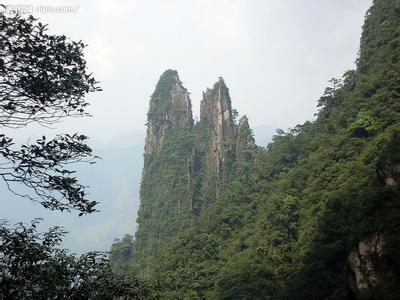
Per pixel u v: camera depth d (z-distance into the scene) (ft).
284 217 218.59
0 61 24.99
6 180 25.11
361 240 108.68
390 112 208.03
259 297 188.44
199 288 221.87
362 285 103.09
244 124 406.21
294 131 348.18
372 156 185.68
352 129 221.66
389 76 226.99
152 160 443.32
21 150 25.08
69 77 27.09
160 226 382.01
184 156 414.41
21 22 25.12
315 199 211.61
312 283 152.66
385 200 113.80
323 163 228.84
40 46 25.85
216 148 396.37
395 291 88.84
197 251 255.91
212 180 383.45
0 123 25.30
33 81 25.71
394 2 274.36
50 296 23.62
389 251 95.91
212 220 281.33
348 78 296.51
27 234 24.62
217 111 410.93
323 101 309.63
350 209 163.73
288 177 258.57
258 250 215.10
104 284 25.68
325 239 163.22
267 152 359.87
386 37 264.31
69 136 26.02
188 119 448.24
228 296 195.11
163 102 461.37
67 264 25.20
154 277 246.06
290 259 203.31
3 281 23.00
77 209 27.20
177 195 388.98
